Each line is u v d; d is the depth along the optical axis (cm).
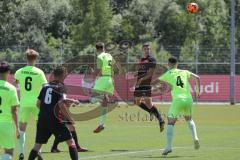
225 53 11369
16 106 2791
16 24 15825
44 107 2952
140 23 16538
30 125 5978
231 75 9825
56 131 2950
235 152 3831
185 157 3581
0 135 2758
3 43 15462
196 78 3766
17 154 3694
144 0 16862
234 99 9838
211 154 3725
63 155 3662
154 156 3647
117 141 4572
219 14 16488
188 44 15350
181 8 16862
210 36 15900
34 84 3488
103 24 14738
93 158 3550
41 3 16350
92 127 5788
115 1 17988
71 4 16762
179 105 3678
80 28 14700
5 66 2797
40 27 16150
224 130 5531
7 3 15825
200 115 7425
